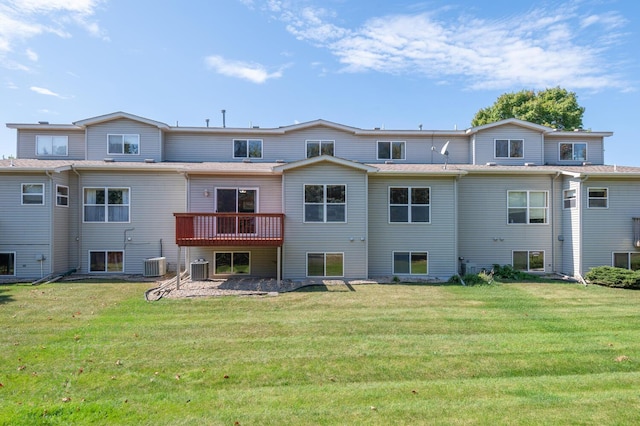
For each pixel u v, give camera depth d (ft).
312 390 15.78
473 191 48.14
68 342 21.53
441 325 25.50
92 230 46.16
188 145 55.42
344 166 42.70
